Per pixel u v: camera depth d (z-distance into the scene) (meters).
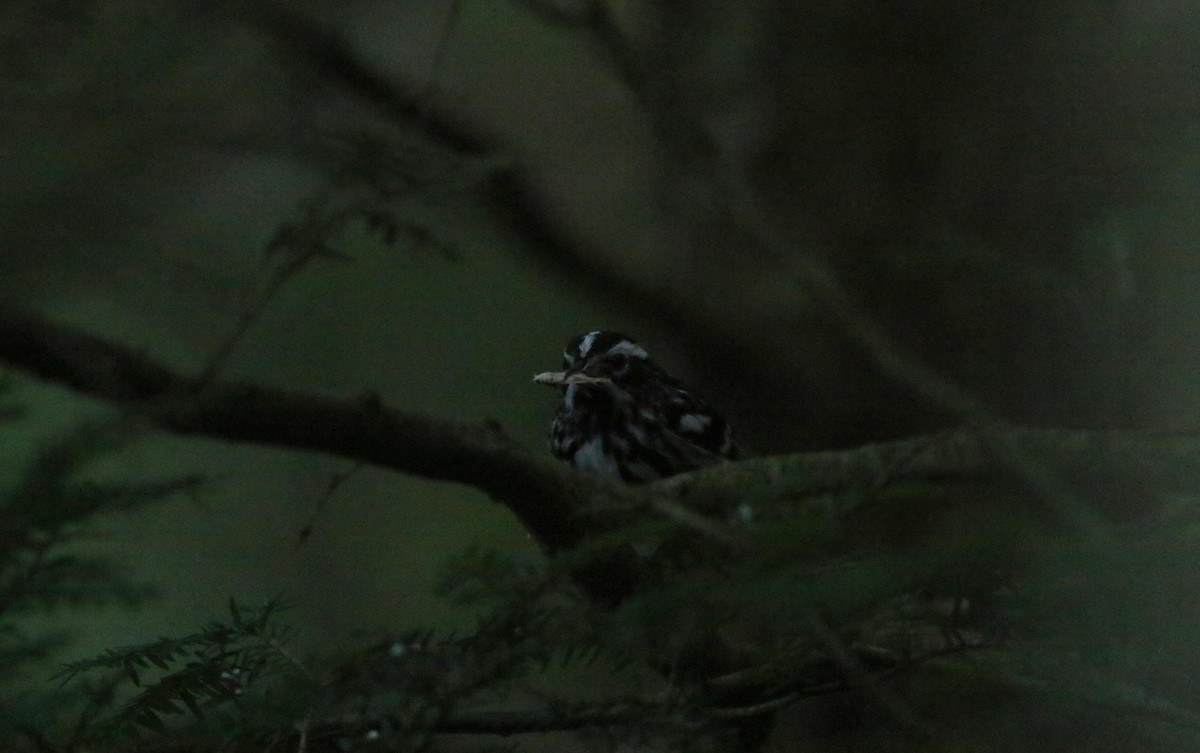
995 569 4.05
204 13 5.13
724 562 3.93
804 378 14.12
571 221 14.62
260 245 5.25
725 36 14.71
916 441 4.73
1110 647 4.21
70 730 4.74
